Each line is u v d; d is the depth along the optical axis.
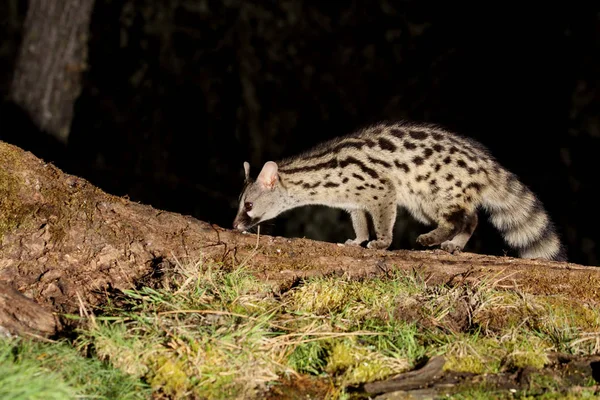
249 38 17.70
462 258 7.75
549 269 7.49
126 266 7.22
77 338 6.01
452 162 9.73
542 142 16.72
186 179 17.80
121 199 7.72
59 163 13.93
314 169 10.23
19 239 7.02
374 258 7.60
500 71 17.62
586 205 15.59
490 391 5.64
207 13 18.16
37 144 13.74
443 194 9.74
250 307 6.58
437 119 17.67
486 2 17.91
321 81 18.14
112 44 18.38
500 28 17.75
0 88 19.61
